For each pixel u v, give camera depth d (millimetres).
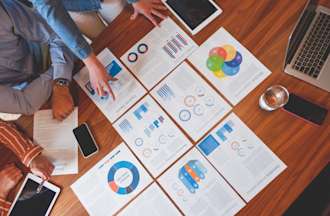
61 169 1199
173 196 1124
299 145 1093
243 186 1094
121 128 1199
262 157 1103
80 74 1278
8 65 1337
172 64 1214
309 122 1100
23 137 1227
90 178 1183
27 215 1191
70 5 1373
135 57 1242
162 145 1163
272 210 1067
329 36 1146
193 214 1102
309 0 1075
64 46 1298
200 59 1200
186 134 1157
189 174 1128
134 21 1266
